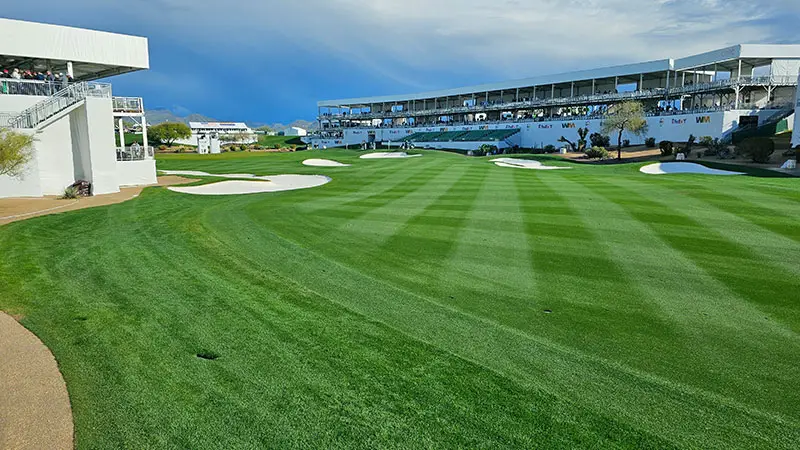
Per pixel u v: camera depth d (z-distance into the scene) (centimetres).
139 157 2706
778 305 651
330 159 4481
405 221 1273
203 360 510
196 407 424
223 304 679
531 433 388
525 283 760
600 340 558
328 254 950
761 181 2011
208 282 780
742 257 874
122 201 1877
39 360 518
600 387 457
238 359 512
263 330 588
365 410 419
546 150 5828
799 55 4512
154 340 562
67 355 528
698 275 782
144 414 415
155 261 909
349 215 1384
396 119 9744
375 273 824
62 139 2248
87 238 1124
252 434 387
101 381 471
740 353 522
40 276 819
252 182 2588
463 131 7394
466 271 827
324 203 1644
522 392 449
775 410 419
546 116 6700
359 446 372
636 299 684
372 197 1780
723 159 3444
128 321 621
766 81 4675
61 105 2170
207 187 2389
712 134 4616
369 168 3322
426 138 7500
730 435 386
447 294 716
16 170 1903
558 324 604
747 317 615
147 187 2453
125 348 542
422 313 643
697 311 638
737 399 436
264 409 420
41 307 675
